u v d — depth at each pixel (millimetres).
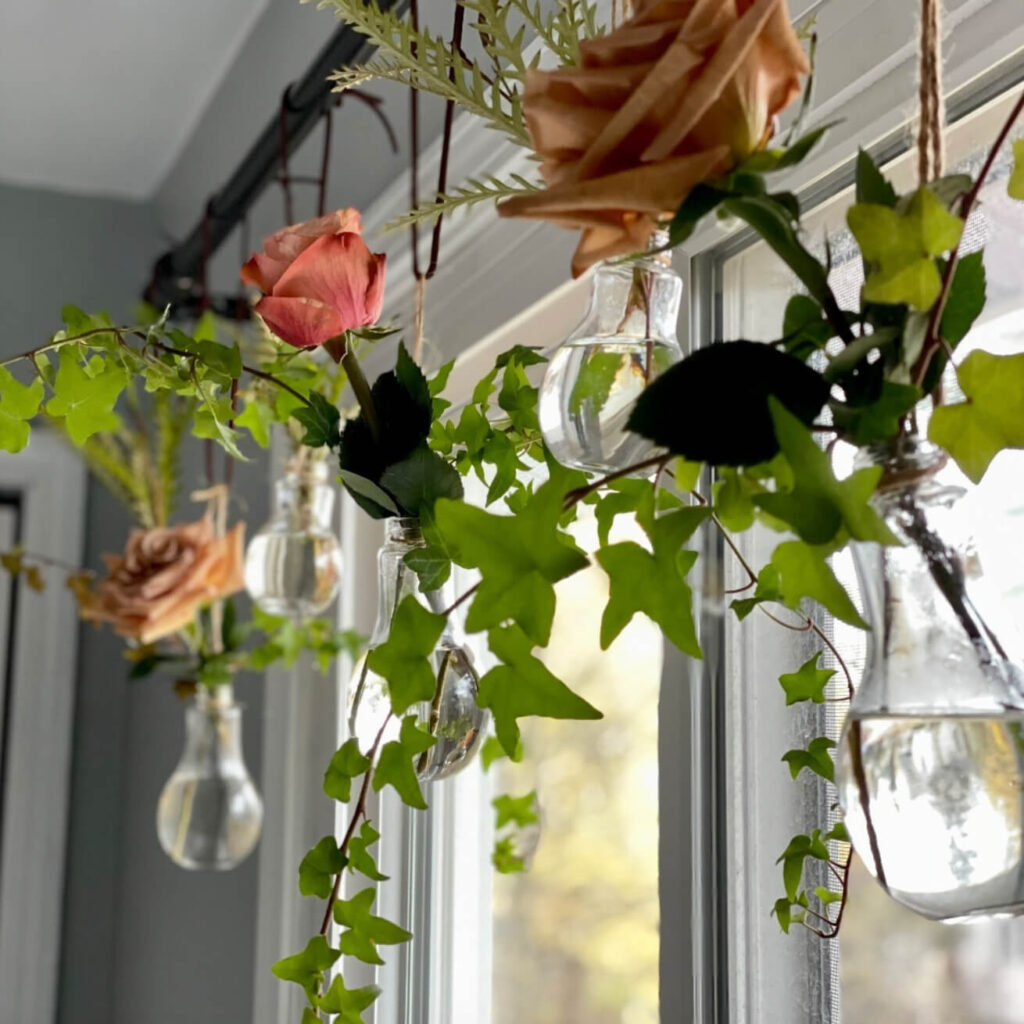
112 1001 2236
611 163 454
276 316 676
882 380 449
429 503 662
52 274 2328
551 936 1345
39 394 781
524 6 633
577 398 570
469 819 1376
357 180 1549
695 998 833
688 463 502
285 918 1584
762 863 841
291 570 1324
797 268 473
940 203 430
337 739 1496
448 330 1278
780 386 444
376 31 660
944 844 435
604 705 1332
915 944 772
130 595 1564
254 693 1887
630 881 1249
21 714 2215
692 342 877
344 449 685
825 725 828
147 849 2129
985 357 460
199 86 2016
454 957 1325
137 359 763
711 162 437
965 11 676
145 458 1815
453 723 669
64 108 2064
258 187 1596
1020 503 715
